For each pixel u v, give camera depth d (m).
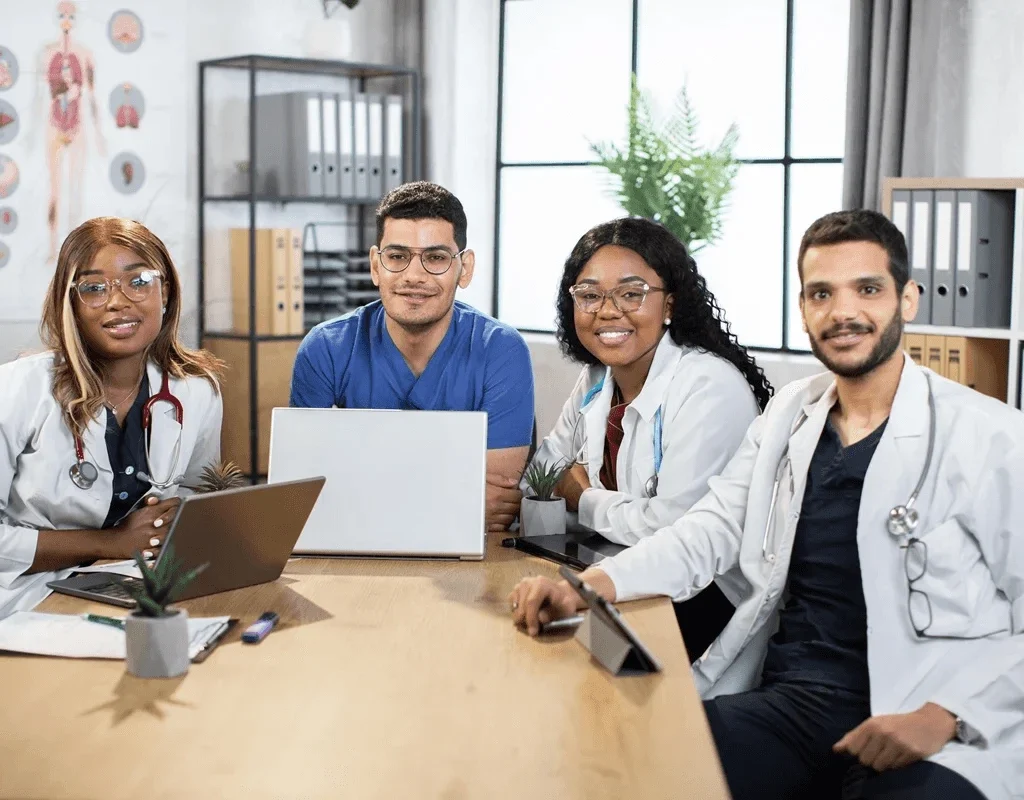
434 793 1.20
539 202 6.05
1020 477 1.80
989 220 3.82
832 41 5.14
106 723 1.37
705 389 2.33
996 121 4.29
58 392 2.27
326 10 5.83
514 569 2.06
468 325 2.56
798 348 5.34
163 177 5.32
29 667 1.55
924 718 1.69
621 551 2.15
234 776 1.23
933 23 4.36
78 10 4.99
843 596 1.93
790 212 5.32
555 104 5.96
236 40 5.53
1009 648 1.76
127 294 2.25
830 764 1.85
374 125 5.58
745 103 5.40
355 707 1.42
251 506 1.81
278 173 5.51
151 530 2.21
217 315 5.53
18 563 2.16
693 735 1.35
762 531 2.04
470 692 1.48
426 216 2.35
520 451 2.56
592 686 1.50
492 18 6.05
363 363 2.55
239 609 1.80
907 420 1.89
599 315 2.36
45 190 4.96
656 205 4.93
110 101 5.12
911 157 4.44
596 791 1.21
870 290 1.90
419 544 2.09
